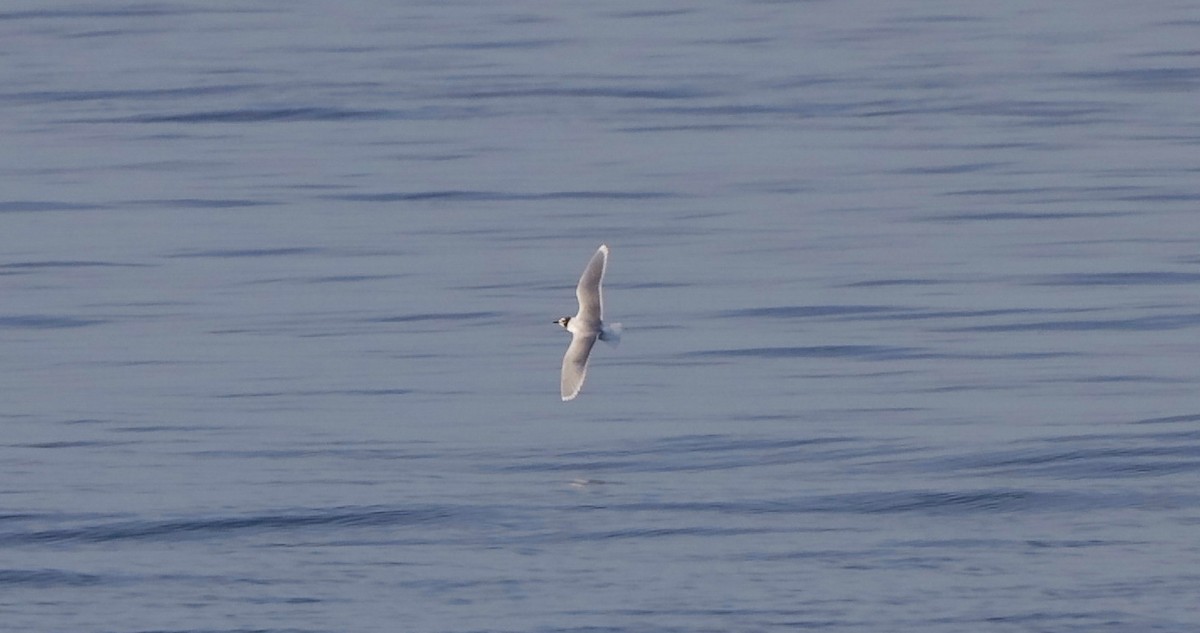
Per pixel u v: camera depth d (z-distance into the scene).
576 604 65.00
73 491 77.38
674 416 88.00
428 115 175.88
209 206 139.12
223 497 76.50
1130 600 64.88
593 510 74.56
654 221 133.38
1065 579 66.81
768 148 159.88
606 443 83.88
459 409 89.88
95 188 146.00
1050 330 102.19
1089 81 187.75
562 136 166.25
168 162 156.12
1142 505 74.56
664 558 69.06
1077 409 87.44
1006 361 96.25
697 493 76.44
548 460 81.38
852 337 101.62
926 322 104.62
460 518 73.75
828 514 74.00
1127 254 119.69
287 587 67.06
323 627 63.38
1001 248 122.50
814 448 82.50
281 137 166.75
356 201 140.75
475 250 124.94
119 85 191.75
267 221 134.12
